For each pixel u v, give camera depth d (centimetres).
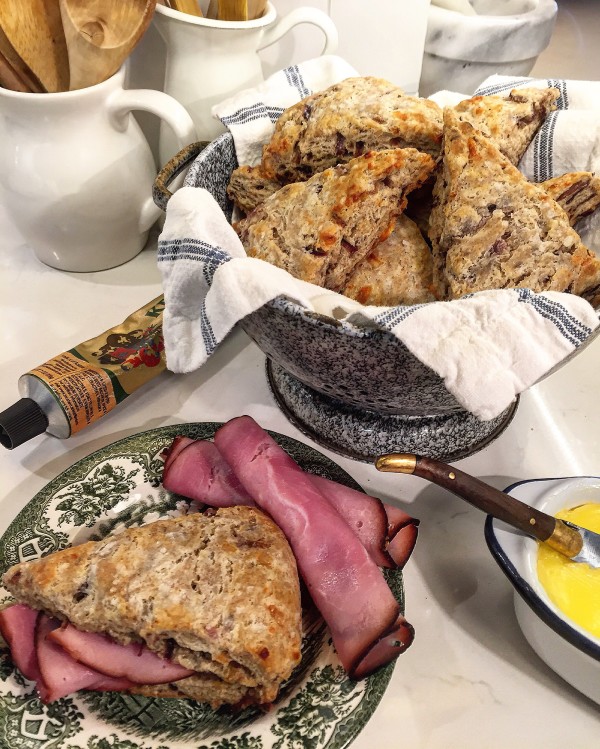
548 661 26
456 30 57
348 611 26
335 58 39
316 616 28
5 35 36
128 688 25
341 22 50
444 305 25
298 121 35
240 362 42
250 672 24
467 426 35
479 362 24
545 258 29
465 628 29
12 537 29
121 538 26
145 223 45
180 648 25
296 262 31
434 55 60
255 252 32
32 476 34
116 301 45
